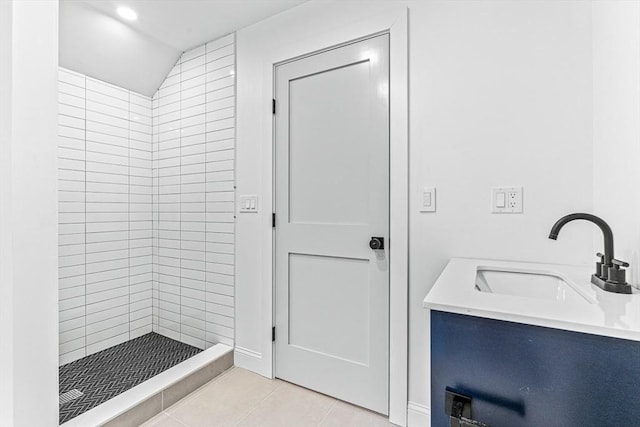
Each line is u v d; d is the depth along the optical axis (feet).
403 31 4.95
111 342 7.72
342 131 5.62
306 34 5.92
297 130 6.11
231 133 6.98
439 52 4.72
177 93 7.97
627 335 1.84
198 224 7.59
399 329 5.01
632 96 2.87
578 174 3.90
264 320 6.47
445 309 2.35
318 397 5.72
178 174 7.98
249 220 6.70
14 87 3.72
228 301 7.06
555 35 4.01
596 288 2.87
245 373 6.57
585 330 1.94
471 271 3.63
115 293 7.80
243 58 6.78
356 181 5.50
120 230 7.91
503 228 4.33
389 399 5.14
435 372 2.37
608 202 3.40
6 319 3.78
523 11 4.19
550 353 2.04
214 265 7.30
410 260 4.97
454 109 4.63
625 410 1.86
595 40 3.73
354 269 5.54
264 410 5.34
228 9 6.17
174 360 7.03
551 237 3.16
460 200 4.59
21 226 3.81
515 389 2.13
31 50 3.87
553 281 3.68
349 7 5.47
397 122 5.01
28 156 3.86
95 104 7.37
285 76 6.23
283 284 6.28
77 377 6.24
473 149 4.50
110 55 7.16
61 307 6.83
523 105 4.19
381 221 5.26
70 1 6.02
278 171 6.32
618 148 3.16
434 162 4.77
